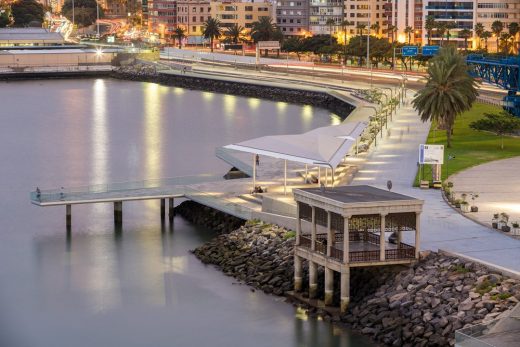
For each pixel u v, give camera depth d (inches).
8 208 6678.2
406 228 4640.8
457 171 6786.4
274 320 4347.9
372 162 7249.0
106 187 6146.7
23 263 5315.0
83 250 5531.5
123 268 5191.9
